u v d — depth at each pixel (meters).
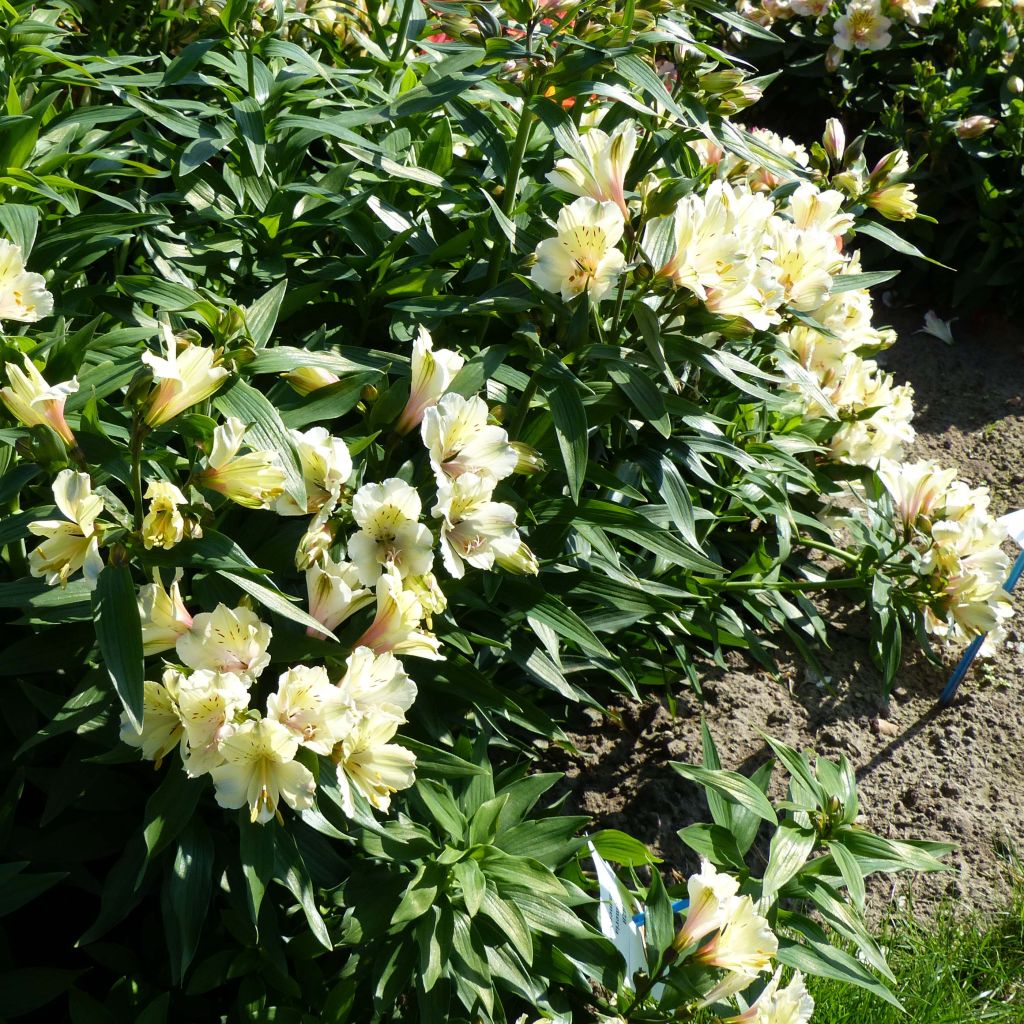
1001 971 1.40
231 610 0.97
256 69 1.31
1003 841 1.54
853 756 1.60
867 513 1.72
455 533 1.04
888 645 1.53
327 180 1.32
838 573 1.81
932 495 1.52
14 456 1.08
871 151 2.65
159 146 1.32
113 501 1.01
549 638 1.23
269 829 0.99
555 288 1.15
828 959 1.20
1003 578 1.48
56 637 1.06
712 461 1.52
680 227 1.13
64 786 1.07
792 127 2.72
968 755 1.62
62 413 0.96
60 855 1.08
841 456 1.60
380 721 0.98
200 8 1.47
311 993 1.11
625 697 1.58
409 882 1.10
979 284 2.42
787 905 1.42
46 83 1.32
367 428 1.10
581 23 1.20
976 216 2.41
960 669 1.66
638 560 1.44
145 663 1.01
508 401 1.29
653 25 1.21
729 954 1.09
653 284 1.15
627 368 1.16
